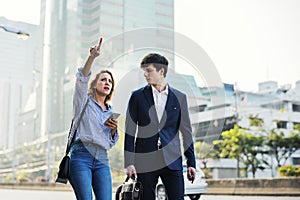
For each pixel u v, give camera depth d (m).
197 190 7.45
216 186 12.16
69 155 2.64
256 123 20.45
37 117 43.22
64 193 15.27
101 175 2.59
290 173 18.70
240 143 19.56
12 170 46.19
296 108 24.75
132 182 2.52
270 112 23.42
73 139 2.62
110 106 2.61
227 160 19.98
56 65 37.78
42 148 39.31
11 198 11.72
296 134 20.16
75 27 35.06
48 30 40.91
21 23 39.03
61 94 36.41
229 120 20.11
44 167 37.81
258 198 9.21
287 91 24.69
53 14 39.16
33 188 25.17
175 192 2.53
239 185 11.56
